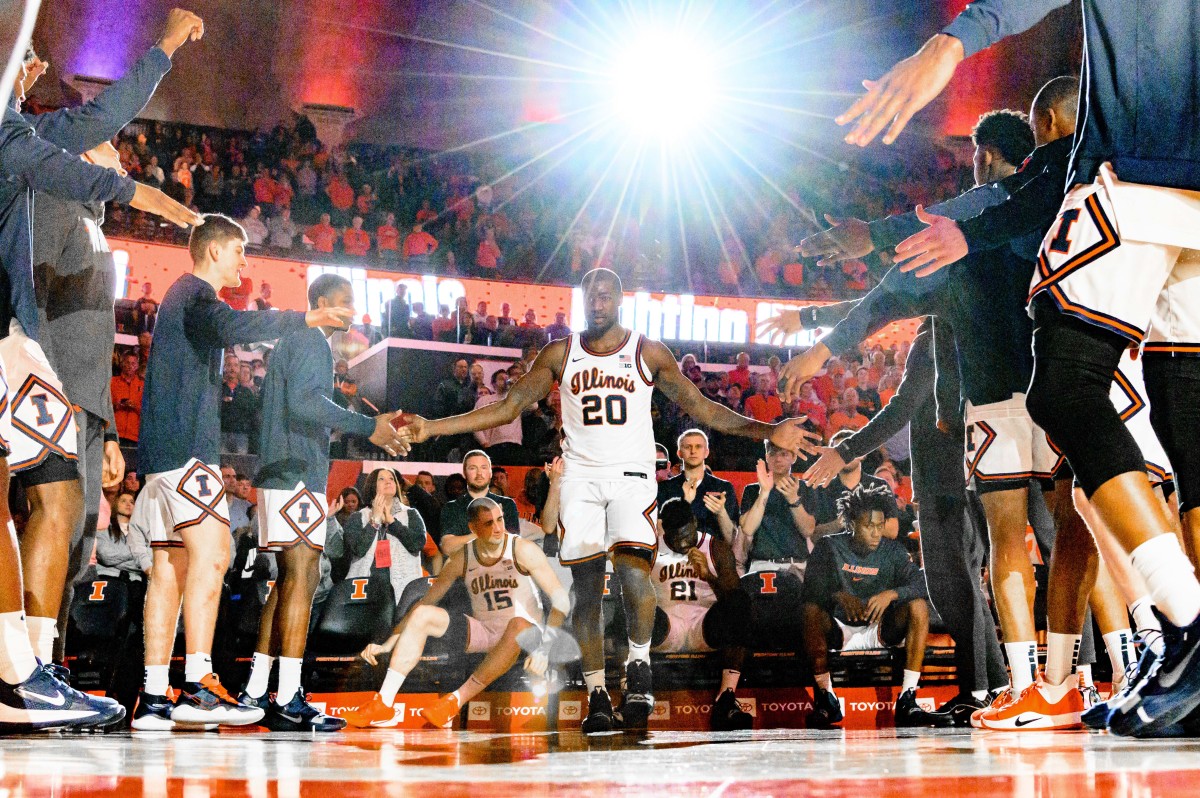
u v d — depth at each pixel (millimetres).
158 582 4188
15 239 3008
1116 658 3705
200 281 4379
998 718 3660
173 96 13281
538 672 5363
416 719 5574
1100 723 2188
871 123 2402
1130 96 2078
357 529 6234
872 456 8172
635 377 4625
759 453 9734
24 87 3184
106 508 6926
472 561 5730
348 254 12070
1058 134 4258
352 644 6082
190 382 4230
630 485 4492
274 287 10742
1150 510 1923
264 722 4500
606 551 4492
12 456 3045
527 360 10281
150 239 10656
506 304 11492
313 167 12750
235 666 5852
